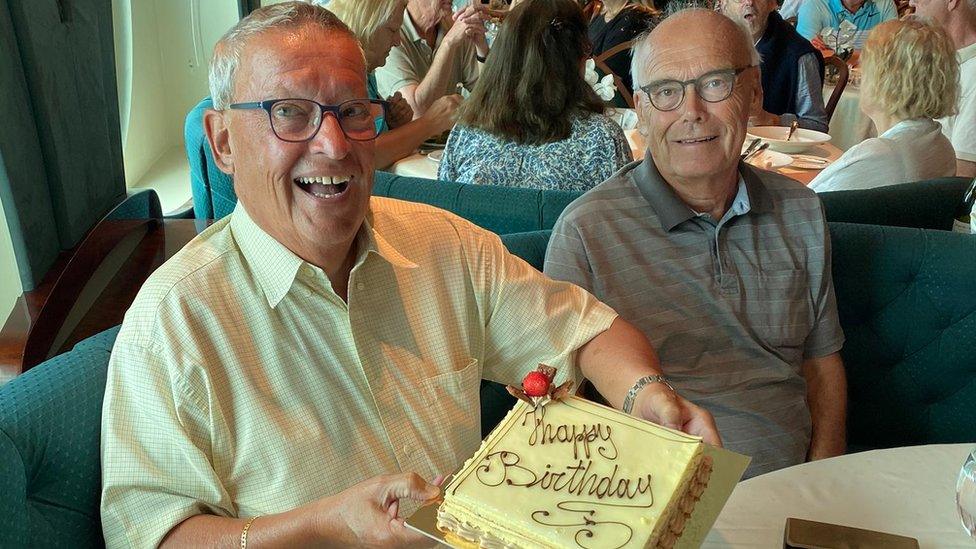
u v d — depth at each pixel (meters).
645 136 1.62
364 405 1.15
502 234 1.90
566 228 1.59
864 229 1.83
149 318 1.05
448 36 3.26
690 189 1.58
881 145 2.26
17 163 1.36
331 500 0.99
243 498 1.09
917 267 1.80
